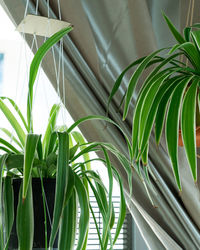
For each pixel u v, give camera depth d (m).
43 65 1.42
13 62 1.94
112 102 1.48
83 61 1.45
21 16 1.38
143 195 1.47
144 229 1.48
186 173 1.41
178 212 1.43
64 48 1.44
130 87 0.99
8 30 1.88
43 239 0.93
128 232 1.69
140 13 1.50
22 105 1.88
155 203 1.45
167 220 1.45
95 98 1.44
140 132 0.89
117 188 1.76
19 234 0.83
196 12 1.55
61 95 1.43
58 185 0.84
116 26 1.49
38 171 0.99
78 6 1.47
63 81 1.37
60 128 1.19
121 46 1.49
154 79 0.98
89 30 1.48
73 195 0.93
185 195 1.42
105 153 1.03
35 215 0.93
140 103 0.96
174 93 0.90
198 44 0.89
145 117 0.89
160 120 0.92
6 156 0.93
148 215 1.41
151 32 1.51
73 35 1.47
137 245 1.67
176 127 0.86
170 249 1.42
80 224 0.91
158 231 1.42
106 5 1.48
